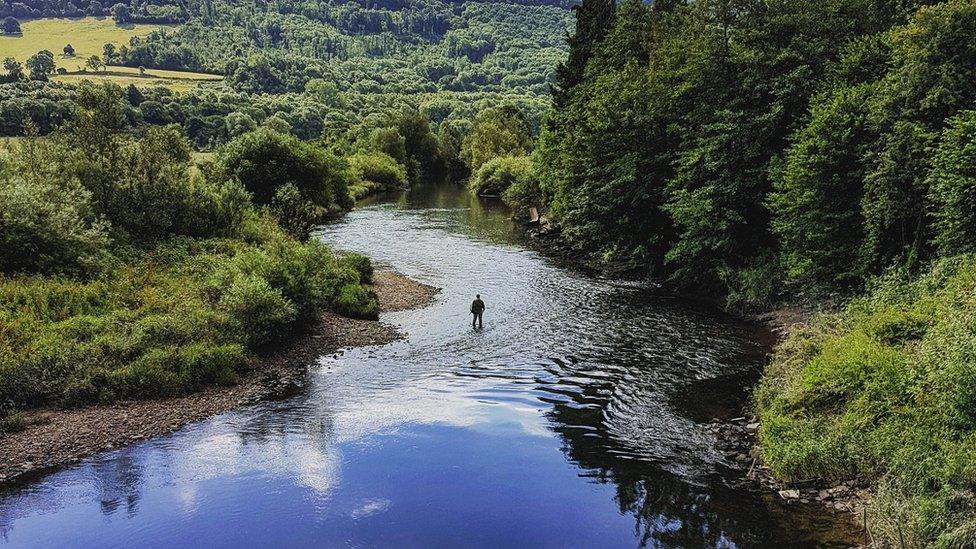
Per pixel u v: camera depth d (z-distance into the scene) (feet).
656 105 143.43
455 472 61.41
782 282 116.57
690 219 128.47
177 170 139.85
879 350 67.05
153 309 94.99
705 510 54.08
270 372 88.43
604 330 108.78
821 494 55.26
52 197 107.34
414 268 161.58
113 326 86.28
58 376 76.64
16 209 97.86
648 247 154.81
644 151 147.13
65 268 100.12
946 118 87.92
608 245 170.09
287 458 64.13
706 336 105.09
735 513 53.42
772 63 119.65
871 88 99.04
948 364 53.01
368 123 476.95
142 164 131.64
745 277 121.19
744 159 121.90
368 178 376.48
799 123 116.78
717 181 123.95
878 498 50.24
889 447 54.49
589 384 84.23
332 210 267.39
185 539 50.57
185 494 57.26
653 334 106.42
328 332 106.32
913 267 91.09
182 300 98.02
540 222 231.71
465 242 201.16
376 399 79.71
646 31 174.29
